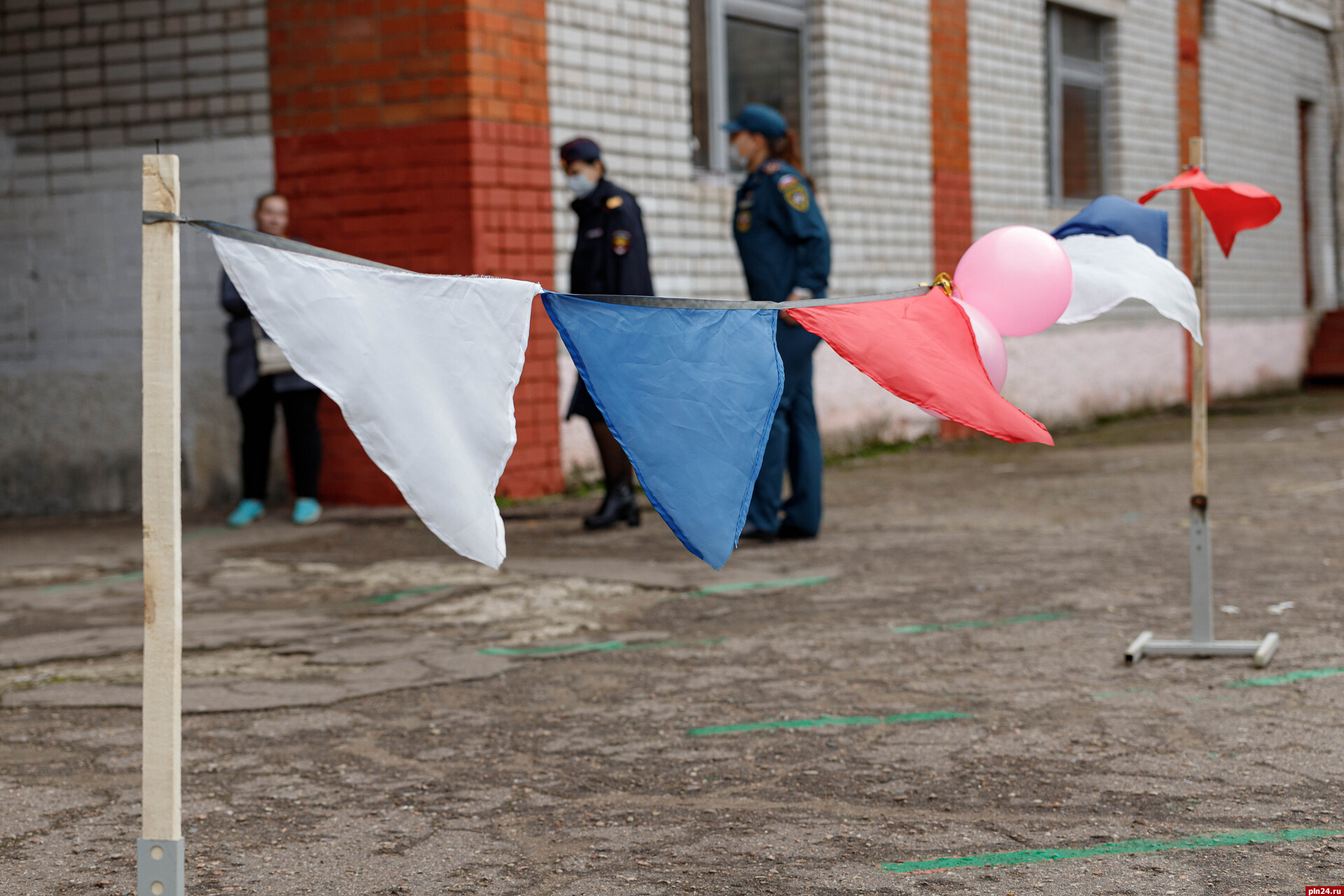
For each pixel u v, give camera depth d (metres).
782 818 3.08
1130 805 3.09
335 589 5.96
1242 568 5.97
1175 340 16.30
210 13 8.72
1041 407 13.88
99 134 9.02
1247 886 2.62
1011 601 5.38
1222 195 4.03
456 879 2.76
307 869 2.83
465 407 2.05
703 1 10.29
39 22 9.11
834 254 11.22
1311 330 20.11
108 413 9.04
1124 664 4.36
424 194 8.27
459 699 4.16
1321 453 10.69
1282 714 3.76
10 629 5.36
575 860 2.85
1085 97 15.09
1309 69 19.84
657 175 9.62
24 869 2.85
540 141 8.64
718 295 10.17
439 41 8.18
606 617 5.29
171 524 1.97
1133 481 9.27
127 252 8.96
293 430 7.93
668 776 3.39
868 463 11.05
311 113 8.52
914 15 12.12
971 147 12.91
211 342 8.72
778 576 6.04
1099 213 3.60
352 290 2.02
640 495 8.95
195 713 4.04
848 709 3.93
